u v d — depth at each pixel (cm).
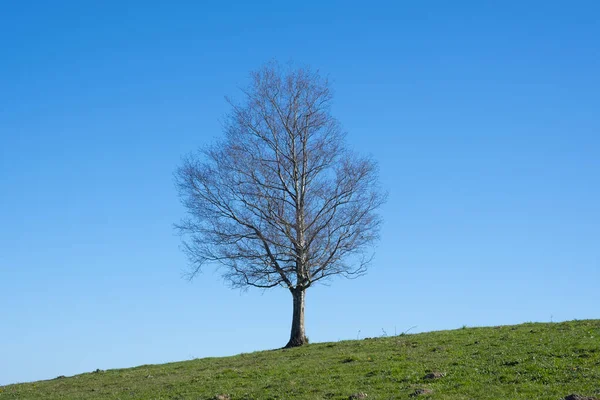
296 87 4116
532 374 2339
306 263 3925
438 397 2188
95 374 3691
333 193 3966
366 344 3484
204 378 3023
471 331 3494
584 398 1998
